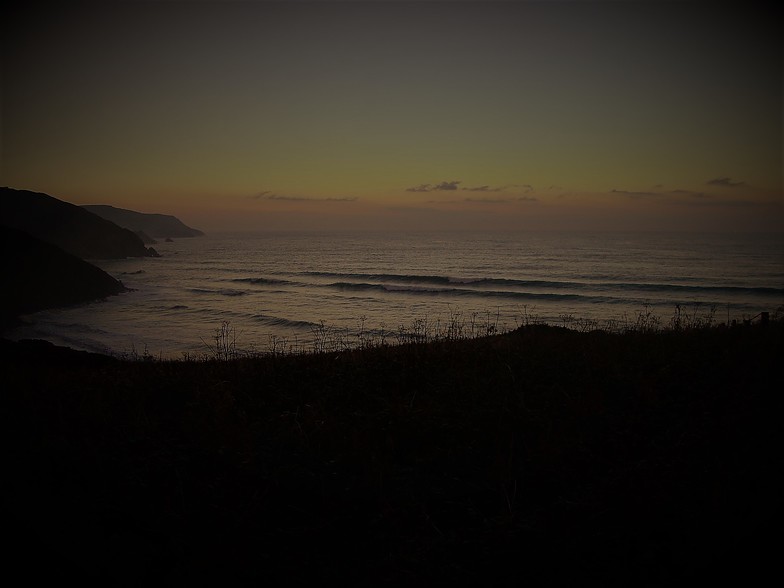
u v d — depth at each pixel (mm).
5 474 5141
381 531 4555
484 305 42031
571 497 4914
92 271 55469
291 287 59500
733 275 62062
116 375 9430
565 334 13422
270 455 5863
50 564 3896
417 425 6480
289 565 4066
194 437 6305
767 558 3744
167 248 186250
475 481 5363
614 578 3770
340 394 7777
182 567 3953
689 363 8539
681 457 5379
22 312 41688
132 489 5055
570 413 6742
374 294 51344
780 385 6902
